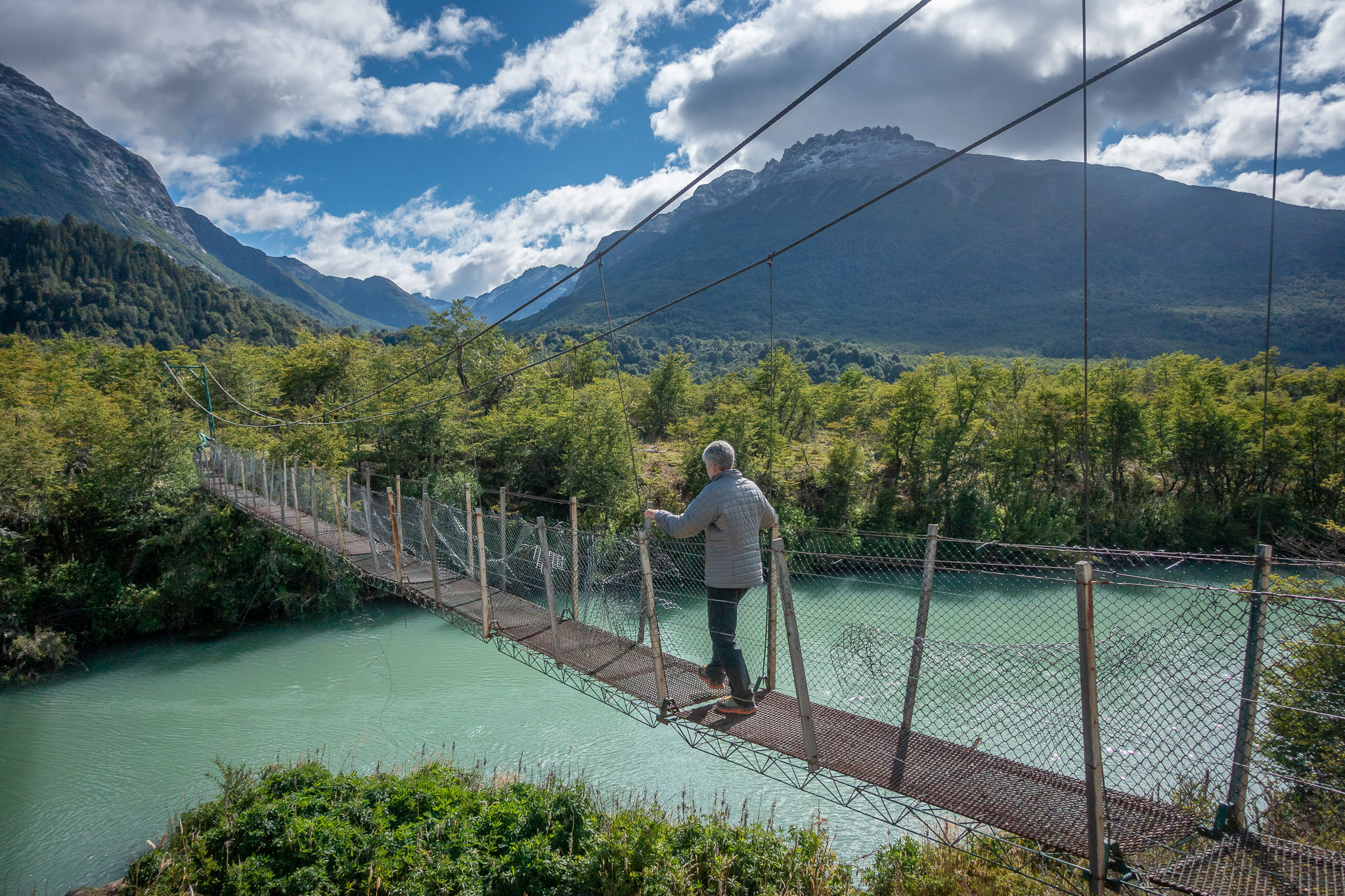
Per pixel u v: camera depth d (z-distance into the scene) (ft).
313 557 77.97
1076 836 11.77
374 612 82.38
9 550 74.69
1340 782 13.42
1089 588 11.21
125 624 74.69
